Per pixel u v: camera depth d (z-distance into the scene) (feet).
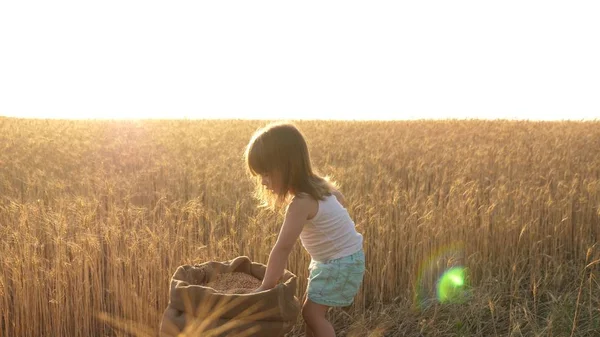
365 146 48.88
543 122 90.12
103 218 21.27
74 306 14.87
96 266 15.62
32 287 14.25
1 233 17.43
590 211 21.76
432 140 56.13
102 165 33.42
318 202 10.37
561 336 14.14
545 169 30.86
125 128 77.77
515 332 14.57
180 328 9.92
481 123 88.28
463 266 18.21
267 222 18.19
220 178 28.02
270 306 9.83
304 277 16.26
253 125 86.28
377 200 21.56
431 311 16.12
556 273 17.40
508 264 19.15
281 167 10.07
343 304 10.82
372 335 14.06
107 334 15.20
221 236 20.10
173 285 10.21
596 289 16.67
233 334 9.73
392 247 18.26
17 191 26.23
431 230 18.61
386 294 17.53
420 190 25.31
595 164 30.78
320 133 65.77
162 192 24.85
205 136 60.54
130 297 14.93
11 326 14.40
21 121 91.45
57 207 21.24
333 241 10.59
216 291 9.90
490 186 26.37
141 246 16.07
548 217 20.97
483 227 18.97
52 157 37.86
